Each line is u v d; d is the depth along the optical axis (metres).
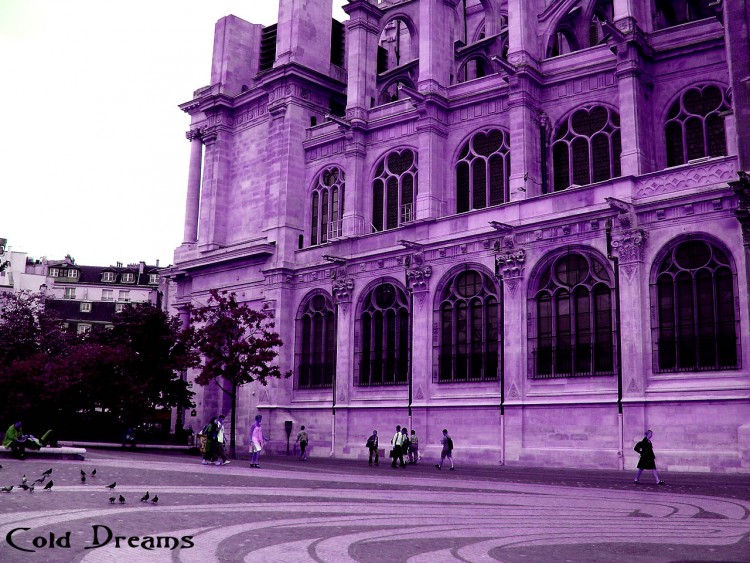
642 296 35.19
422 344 43.28
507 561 11.01
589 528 14.71
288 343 51.44
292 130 54.69
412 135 49.12
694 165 34.62
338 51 61.19
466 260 42.19
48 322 67.69
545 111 43.41
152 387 49.56
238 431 53.69
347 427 46.50
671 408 33.44
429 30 47.66
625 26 38.75
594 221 37.22
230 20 62.50
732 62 31.83
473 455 39.72
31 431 45.12
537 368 38.50
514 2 43.59
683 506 18.86
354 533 13.48
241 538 12.55
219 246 59.47
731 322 32.84
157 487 20.84
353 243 48.78
